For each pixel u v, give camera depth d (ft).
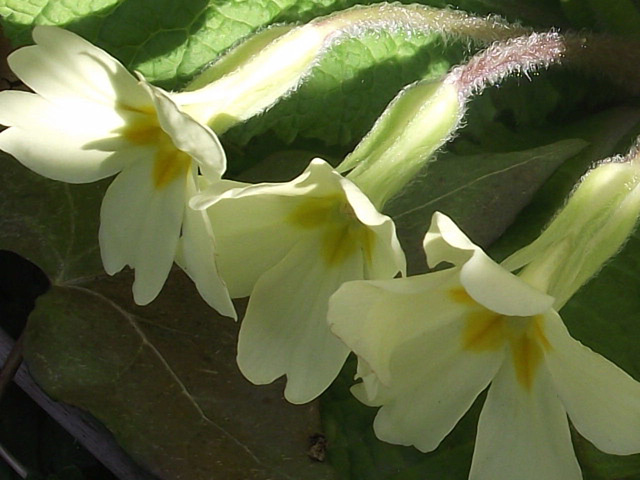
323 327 0.47
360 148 0.49
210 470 0.53
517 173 0.57
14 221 0.57
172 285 0.56
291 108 0.59
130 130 0.48
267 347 0.47
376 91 0.60
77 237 0.57
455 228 0.41
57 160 0.48
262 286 0.47
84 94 0.47
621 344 0.55
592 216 0.47
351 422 0.55
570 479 0.45
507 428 0.46
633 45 0.59
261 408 0.54
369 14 0.52
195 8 0.58
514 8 0.64
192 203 0.43
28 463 0.59
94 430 0.56
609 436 0.43
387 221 0.42
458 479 0.54
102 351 0.55
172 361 0.55
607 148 0.60
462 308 0.45
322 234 0.47
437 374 0.46
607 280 0.55
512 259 0.46
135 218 0.47
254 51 0.49
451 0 0.62
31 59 0.46
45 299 0.55
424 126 0.49
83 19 0.57
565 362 0.44
